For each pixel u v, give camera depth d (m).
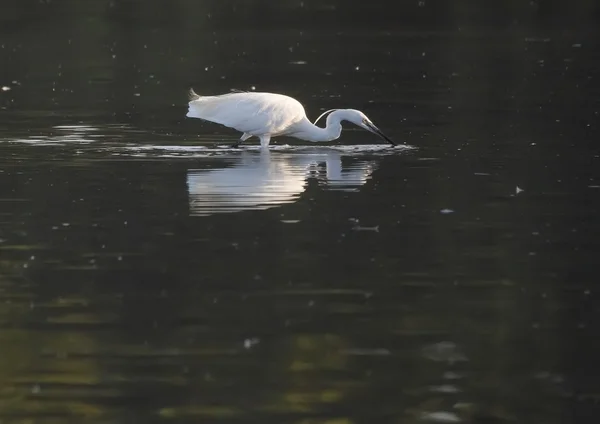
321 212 16.28
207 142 22.38
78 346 11.16
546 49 37.38
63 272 13.52
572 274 13.38
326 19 46.25
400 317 11.99
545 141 21.97
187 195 17.33
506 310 12.19
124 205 16.69
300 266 13.72
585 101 27.16
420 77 31.94
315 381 10.34
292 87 30.22
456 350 11.09
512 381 10.33
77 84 30.72
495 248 14.44
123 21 45.22
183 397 9.98
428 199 17.06
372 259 13.99
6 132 23.14
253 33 42.25
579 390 10.14
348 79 31.67
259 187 17.91
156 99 28.11
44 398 9.95
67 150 21.20
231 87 30.19
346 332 11.56
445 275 13.38
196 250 14.38
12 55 36.38
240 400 9.91
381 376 10.43
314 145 22.22
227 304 12.41
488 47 38.16
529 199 17.02
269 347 11.15
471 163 19.88
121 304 12.41
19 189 17.73
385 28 43.69
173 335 11.48
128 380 10.35
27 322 11.85
